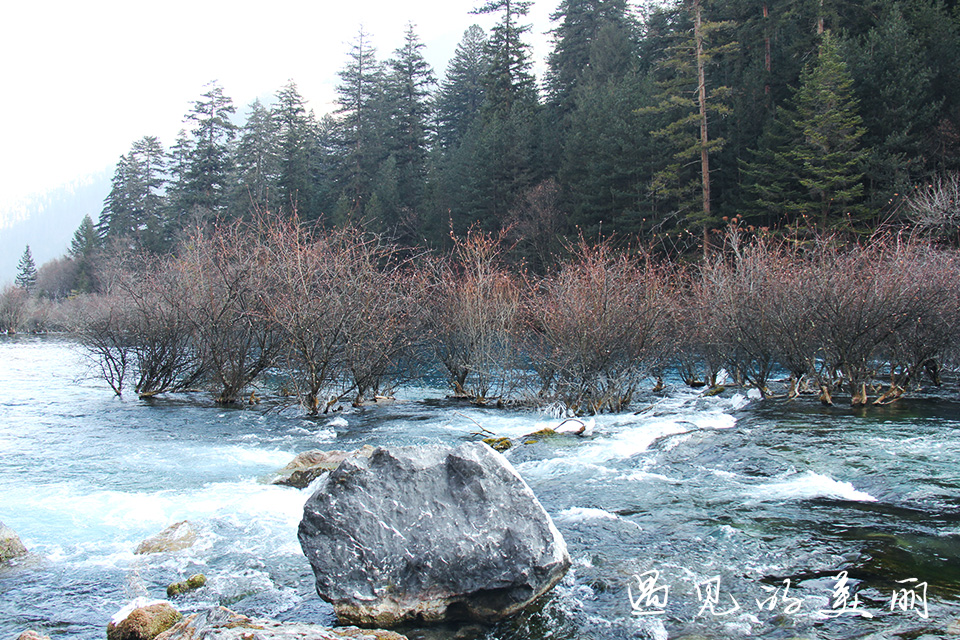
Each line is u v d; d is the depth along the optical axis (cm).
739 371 1527
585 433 1034
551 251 3378
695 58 3200
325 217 5378
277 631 363
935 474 702
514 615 427
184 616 425
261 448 1001
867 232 2475
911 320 1158
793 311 1242
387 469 458
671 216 3127
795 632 392
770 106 3416
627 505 653
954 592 436
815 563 492
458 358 1570
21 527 633
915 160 2548
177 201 6062
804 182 2586
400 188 5459
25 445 1009
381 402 1510
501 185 4081
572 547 541
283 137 6431
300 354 1365
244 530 610
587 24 5569
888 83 2748
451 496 450
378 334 1422
